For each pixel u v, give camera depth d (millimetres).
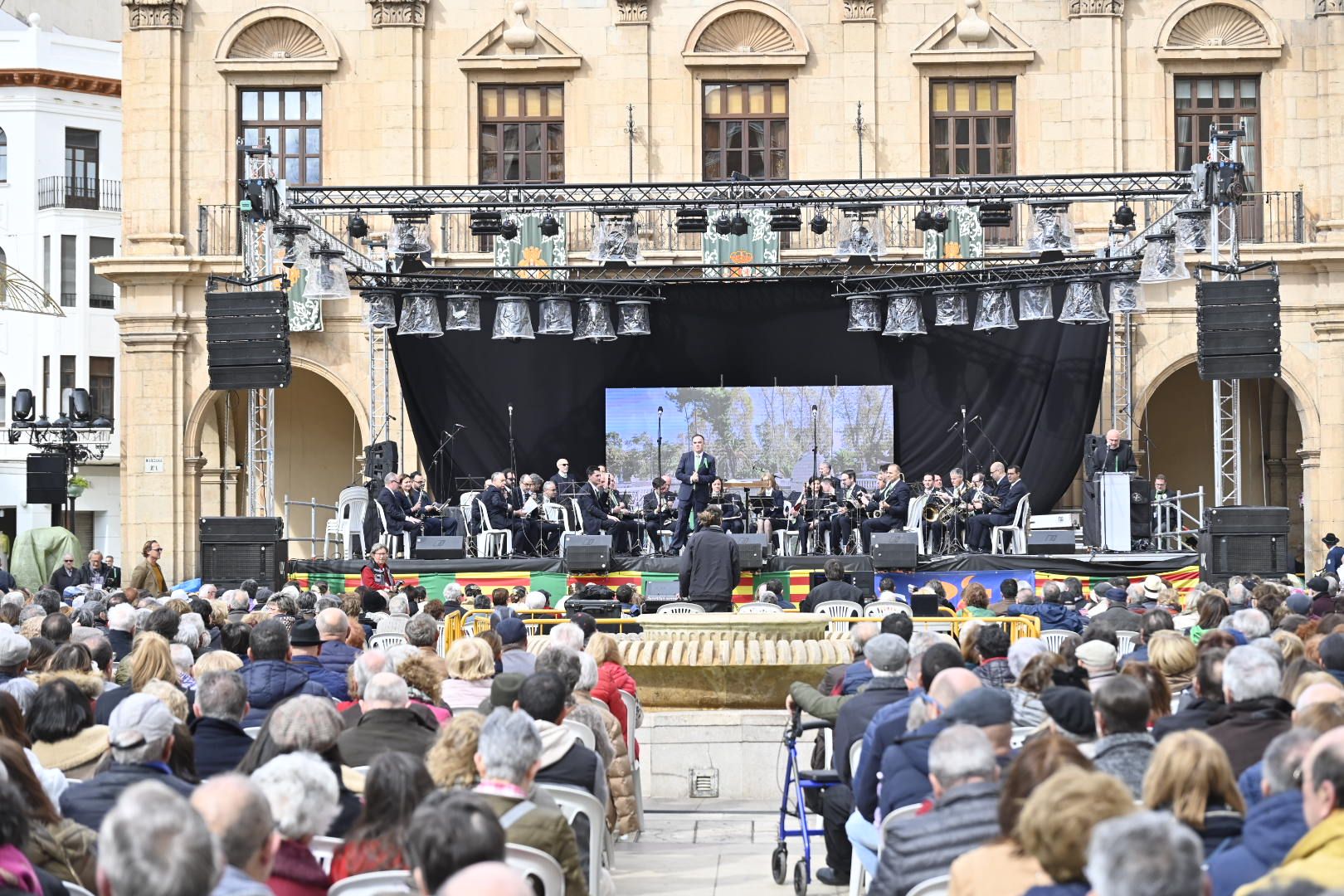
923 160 30984
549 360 30266
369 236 30859
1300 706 7047
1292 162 30906
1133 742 6594
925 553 24781
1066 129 31016
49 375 51969
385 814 6055
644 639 14406
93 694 9102
